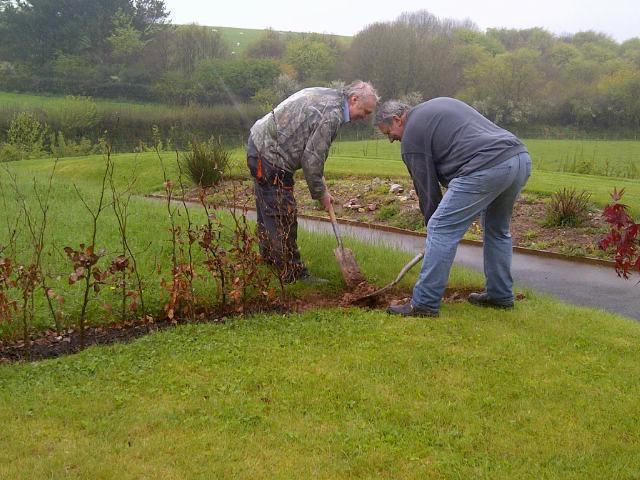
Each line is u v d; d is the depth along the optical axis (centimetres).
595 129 3981
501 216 527
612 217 440
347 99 550
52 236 705
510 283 550
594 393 390
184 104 3691
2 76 3947
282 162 556
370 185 1378
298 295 574
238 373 402
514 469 310
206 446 321
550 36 4994
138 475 295
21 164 1905
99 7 4216
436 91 4128
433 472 305
